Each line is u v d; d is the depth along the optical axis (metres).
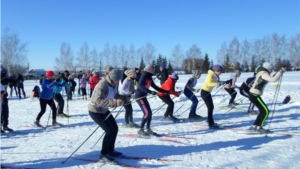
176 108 9.52
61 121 7.50
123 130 6.14
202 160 4.05
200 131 5.99
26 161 4.05
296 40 46.91
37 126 6.66
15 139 5.43
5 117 5.99
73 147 4.79
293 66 44.97
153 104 10.76
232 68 44.81
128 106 6.40
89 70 39.91
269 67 5.57
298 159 4.03
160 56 52.78
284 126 6.34
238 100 10.83
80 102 12.49
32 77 38.12
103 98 3.89
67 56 46.00
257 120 5.70
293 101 9.98
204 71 46.09
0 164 3.88
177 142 5.07
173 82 6.99
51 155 4.34
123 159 4.13
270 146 4.74
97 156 4.28
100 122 3.93
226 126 6.49
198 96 12.16
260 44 50.72
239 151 4.48
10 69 36.56
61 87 8.03
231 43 52.81
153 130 6.11
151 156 4.27
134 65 49.72
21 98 14.94
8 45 36.66
